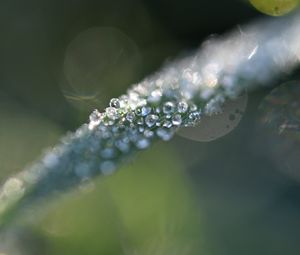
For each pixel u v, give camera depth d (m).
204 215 0.15
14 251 0.13
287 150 0.16
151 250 0.14
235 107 0.13
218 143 0.17
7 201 0.10
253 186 0.16
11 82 0.19
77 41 0.21
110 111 0.09
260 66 0.11
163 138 0.09
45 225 0.14
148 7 0.20
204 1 0.19
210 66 0.11
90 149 0.10
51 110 0.19
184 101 0.09
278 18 0.12
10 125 0.18
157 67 0.20
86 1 0.21
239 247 0.15
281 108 0.13
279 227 0.15
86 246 0.14
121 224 0.15
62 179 0.10
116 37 0.21
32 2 0.21
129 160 0.10
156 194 0.15
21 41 0.20
